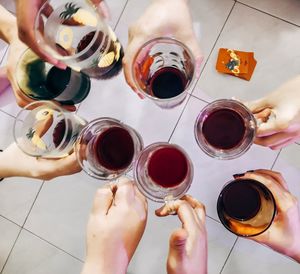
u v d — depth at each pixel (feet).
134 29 1.55
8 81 1.78
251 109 1.57
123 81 1.70
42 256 1.87
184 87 1.41
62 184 1.83
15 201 1.88
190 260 1.38
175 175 1.39
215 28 1.76
